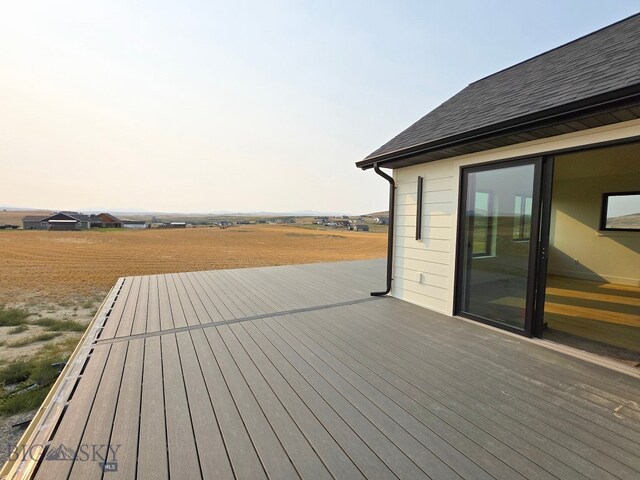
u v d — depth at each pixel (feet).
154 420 5.48
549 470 4.34
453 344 9.34
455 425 5.42
